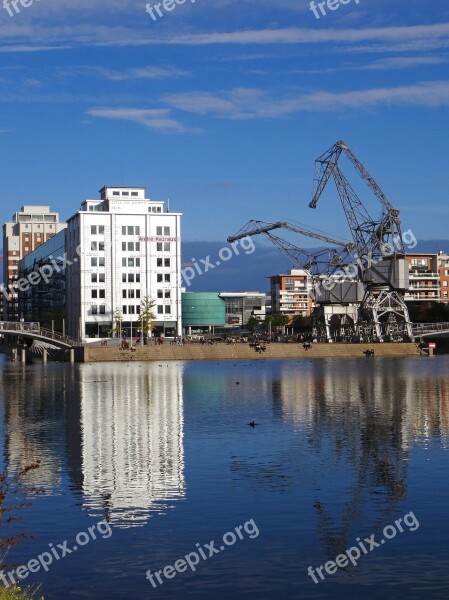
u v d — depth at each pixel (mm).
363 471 39062
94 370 131625
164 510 32094
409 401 73438
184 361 163625
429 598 23078
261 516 31094
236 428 55125
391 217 185125
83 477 38219
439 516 30797
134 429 55188
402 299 192000
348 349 180500
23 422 59844
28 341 186875
